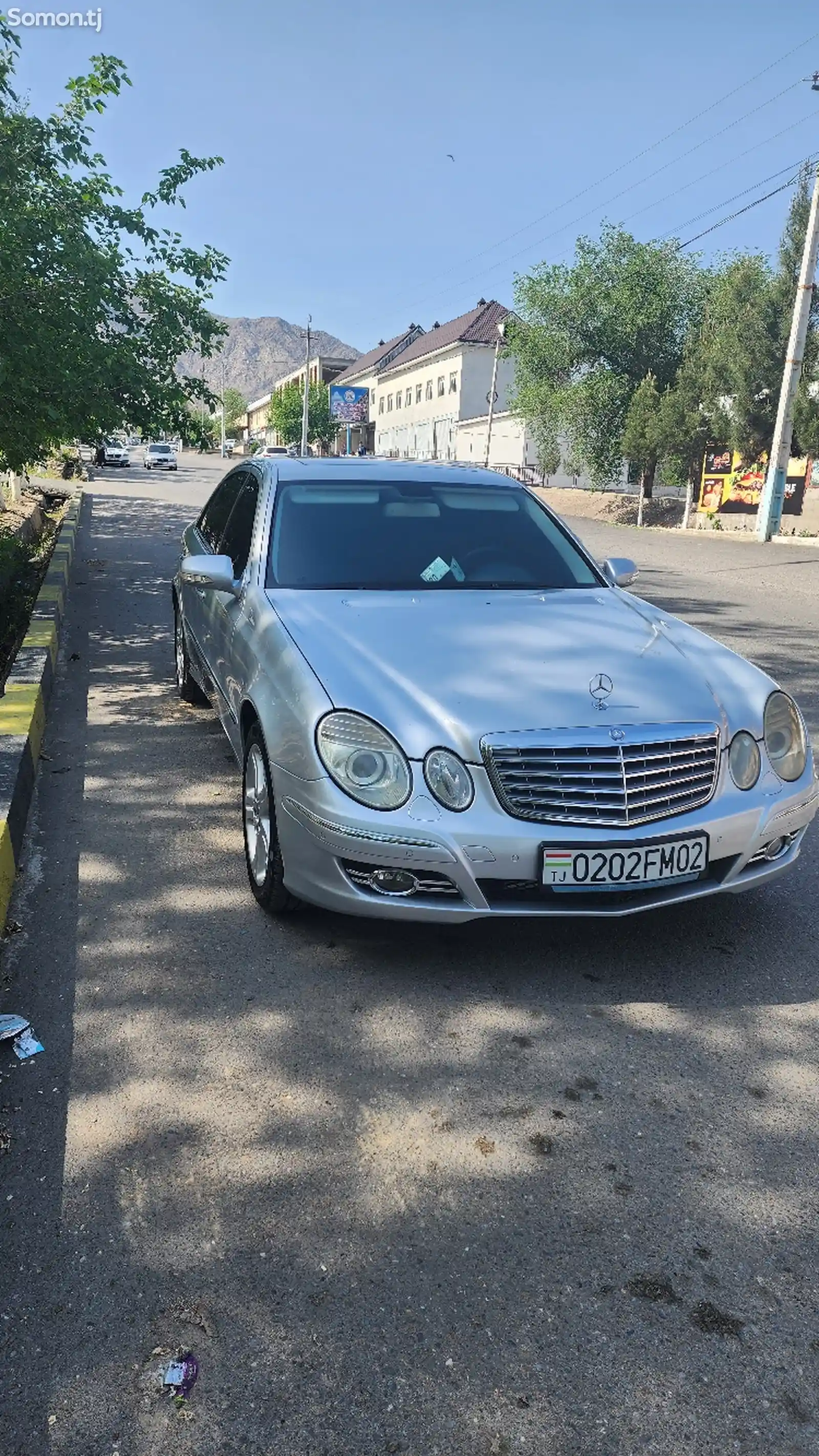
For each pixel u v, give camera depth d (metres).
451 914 2.90
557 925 3.48
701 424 23.84
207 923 3.44
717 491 24.08
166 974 3.10
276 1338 1.87
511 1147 2.39
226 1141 2.38
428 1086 2.60
